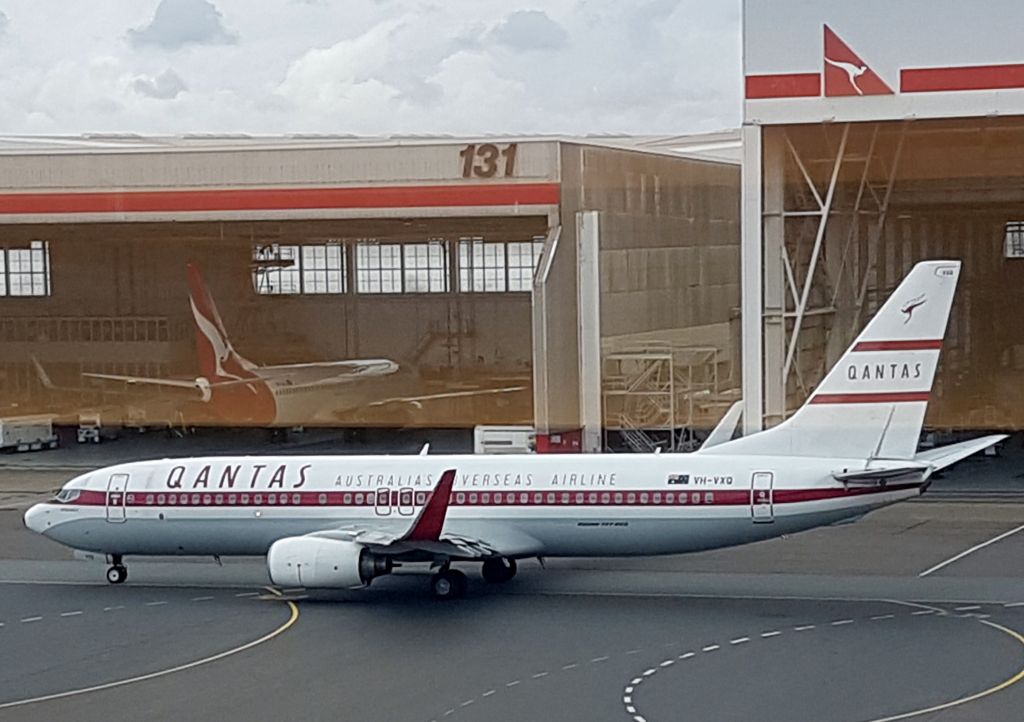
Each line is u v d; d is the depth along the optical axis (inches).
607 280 2733.8
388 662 1408.7
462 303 3764.8
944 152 2773.1
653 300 2940.5
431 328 3789.4
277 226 3287.4
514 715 1219.9
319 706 1263.5
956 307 3567.9
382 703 1267.2
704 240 3201.3
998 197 3016.7
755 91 2310.5
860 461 1609.3
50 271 3718.0
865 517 2278.5
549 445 2628.0
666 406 2898.6
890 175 2817.4
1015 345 3565.5
